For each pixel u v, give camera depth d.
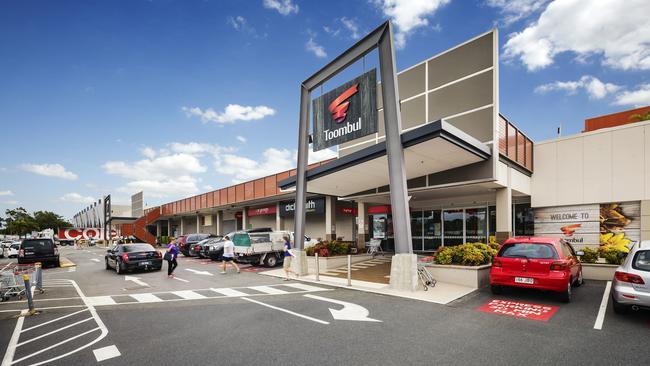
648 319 6.54
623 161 13.05
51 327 6.93
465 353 5.07
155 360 5.07
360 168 12.69
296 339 5.83
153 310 8.16
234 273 14.79
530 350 5.13
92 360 5.14
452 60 13.69
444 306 7.90
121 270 15.57
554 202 14.62
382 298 8.91
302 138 14.21
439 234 18.95
